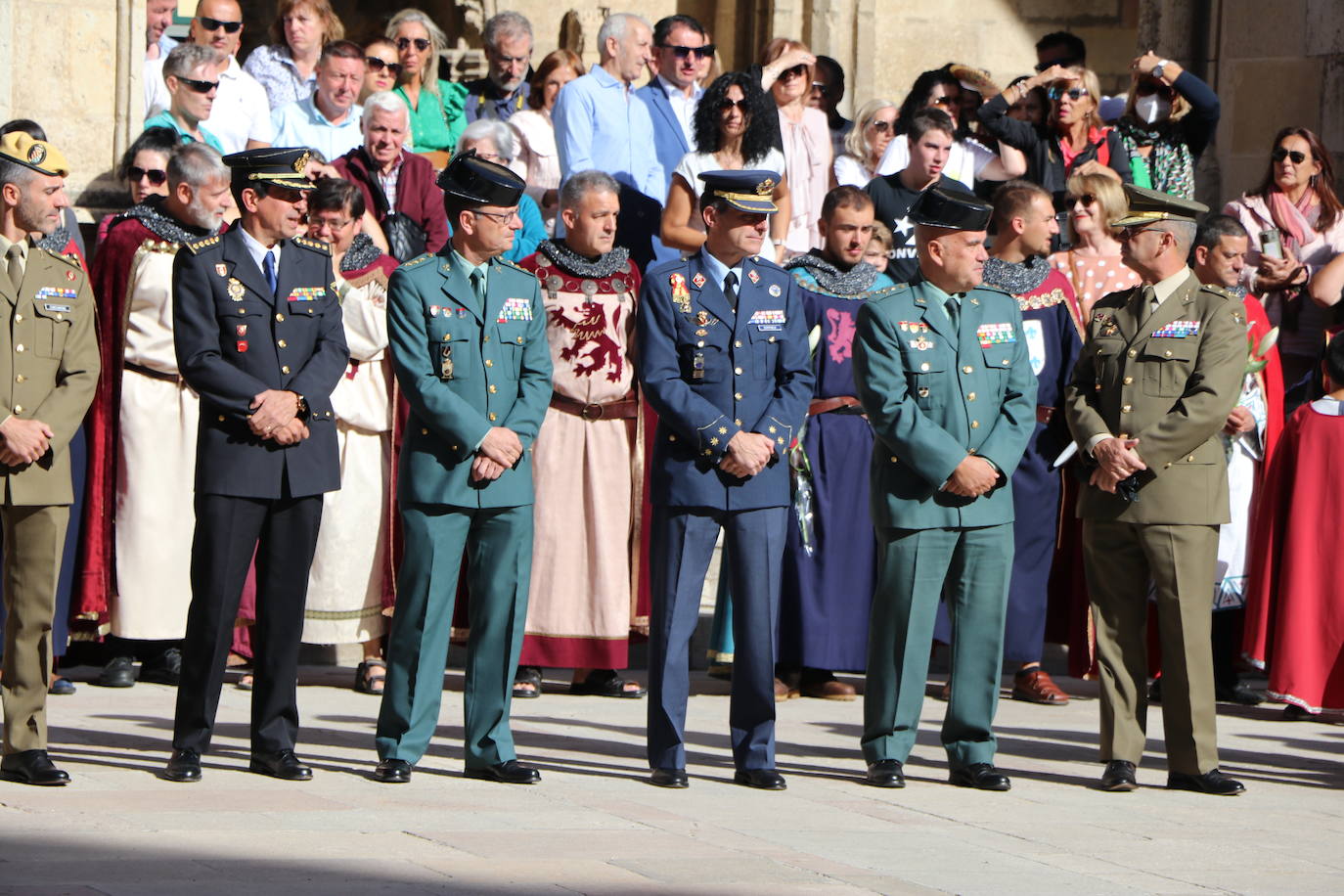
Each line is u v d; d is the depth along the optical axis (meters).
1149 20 39.41
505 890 15.52
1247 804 21.42
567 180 27.69
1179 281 22.56
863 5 42.88
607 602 27.66
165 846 16.72
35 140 20.34
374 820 18.38
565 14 41.12
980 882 16.67
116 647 27.56
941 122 30.62
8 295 20.20
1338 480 27.11
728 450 20.83
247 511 20.66
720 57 42.84
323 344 21.23
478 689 21.17
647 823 18.73
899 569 21.64
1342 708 27.08
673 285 21.38
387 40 34.00
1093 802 21.14
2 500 19.73
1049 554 28.92
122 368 27.36
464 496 20.78
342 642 27.45
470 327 21.09
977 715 21.80
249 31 44.28
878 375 21.67
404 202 30.17
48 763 19.86
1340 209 33.62
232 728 23.88
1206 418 21.75
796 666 28.30
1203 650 22.00
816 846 17.95
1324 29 37.03
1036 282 28.59
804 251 33.69
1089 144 33.97
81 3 31.03
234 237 21.02
